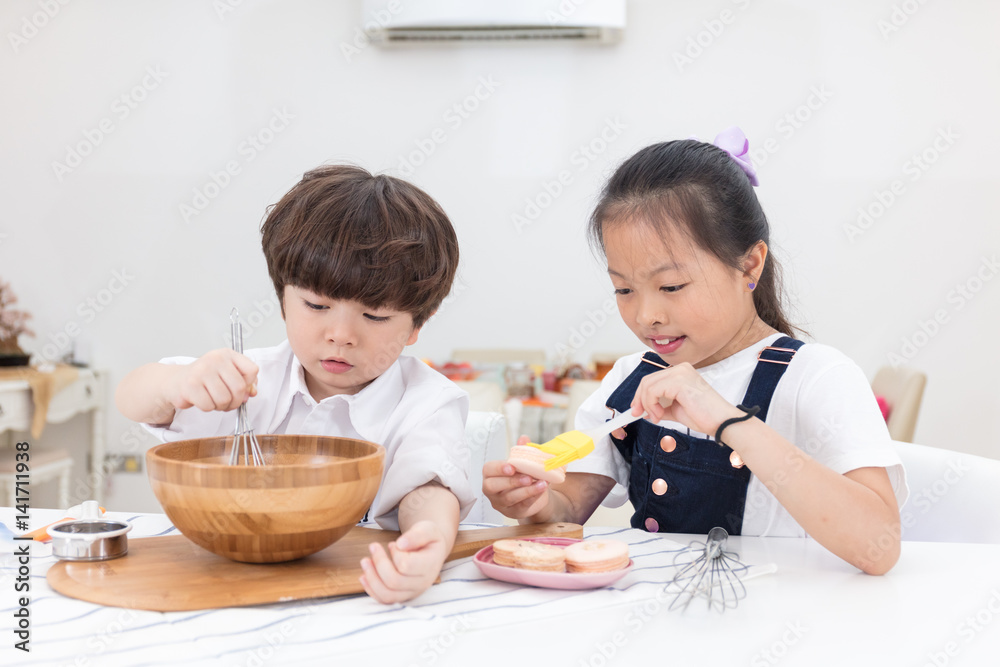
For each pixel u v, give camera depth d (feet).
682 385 2.40
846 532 2.16
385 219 2.41
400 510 2.38
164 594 1.81
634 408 2.48
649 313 2.62
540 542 2.28
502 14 10.53
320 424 2.79
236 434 2.17
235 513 1.84
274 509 1.84
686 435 2.95
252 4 11.76
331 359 2.53
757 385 2.87
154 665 1.49
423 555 1.82
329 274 2.34
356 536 2.38
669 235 2.54
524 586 2.00
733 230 2.65
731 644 1.65
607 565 2.02
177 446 2.10
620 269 2.66
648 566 2.18
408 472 2.39
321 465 1.86
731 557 2.29
